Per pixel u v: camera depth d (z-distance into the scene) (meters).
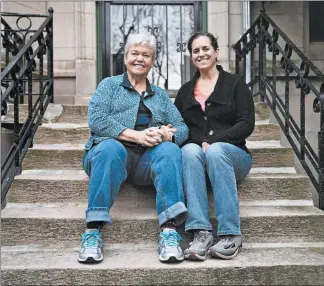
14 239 2.37
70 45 4.91
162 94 2.67
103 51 5.08
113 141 2.31
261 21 3.87
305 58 2.86
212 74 2.76
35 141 3.33
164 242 2.17
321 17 5.02
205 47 2.67
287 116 3.17
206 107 2.64
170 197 2.24
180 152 2.37
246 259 2.19
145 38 2.54
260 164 3.09
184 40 5.20
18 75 2.82
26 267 2.05
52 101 3.88
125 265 2.08
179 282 2.05
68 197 2.71
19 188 2.68
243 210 2.59
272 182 2.75
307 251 2.32
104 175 2.22
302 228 2.47
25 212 2.50
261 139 3.50
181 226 2.46
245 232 2.45
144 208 2.65
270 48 3.65
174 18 5.20
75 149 3.03
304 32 5.00
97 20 5.06
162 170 2.28
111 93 2.52
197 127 2.67
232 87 2.64
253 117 2.58
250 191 2.74
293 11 4.99
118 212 2.54
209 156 2.30
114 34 5.12
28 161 2.99
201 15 5.13
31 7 4.89
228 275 2.07
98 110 2.42
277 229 2.46
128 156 2.42
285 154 3.09
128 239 2.39
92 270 2.04
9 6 4.88
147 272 2.05
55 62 4.89
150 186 2.69
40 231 2.37
